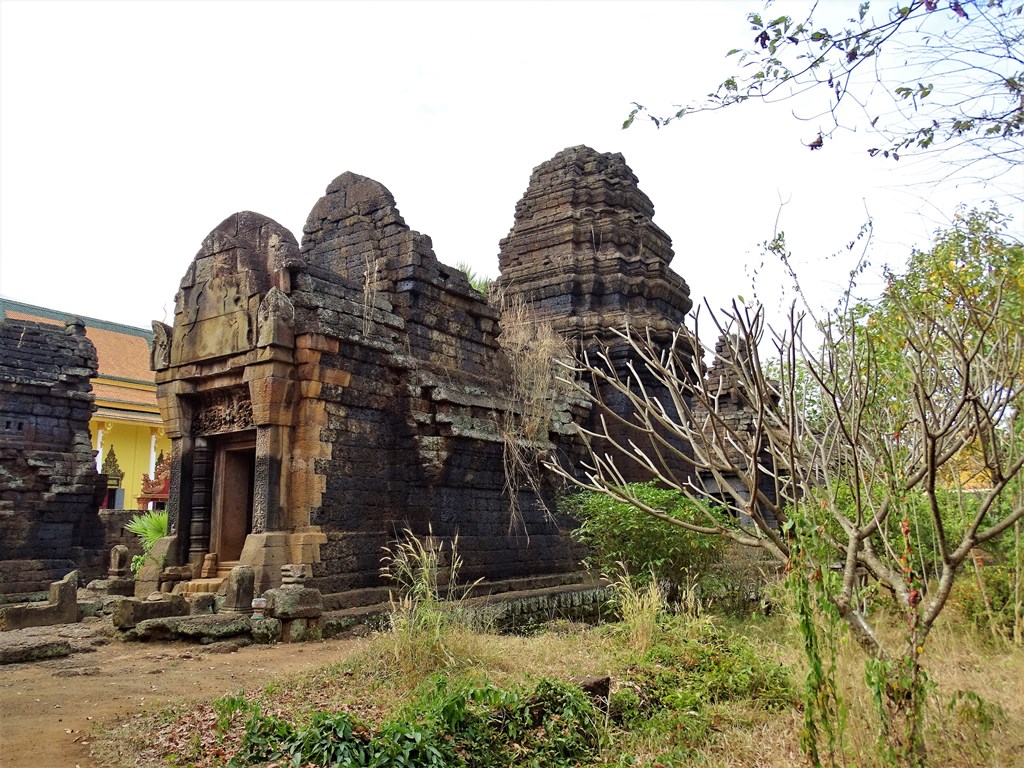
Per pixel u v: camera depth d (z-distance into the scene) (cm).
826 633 582
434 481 1473
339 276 1508
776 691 832
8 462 2062
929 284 825
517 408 1741
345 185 1767
